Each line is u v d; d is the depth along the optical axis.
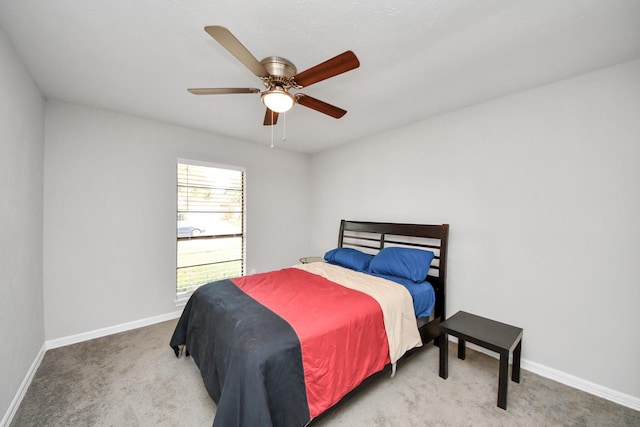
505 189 2.24
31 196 2.00
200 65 1.82
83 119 2.50
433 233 2.66
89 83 2.07
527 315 2.13
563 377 1.96
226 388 1.29
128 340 2.54
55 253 2.37
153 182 2.91
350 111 2.58
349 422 1.57
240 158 3.63
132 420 1.58
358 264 2.97
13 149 1.66
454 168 2.58
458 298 2.55
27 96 1.88
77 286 2.49
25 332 1.86
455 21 1.36
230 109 2.58
